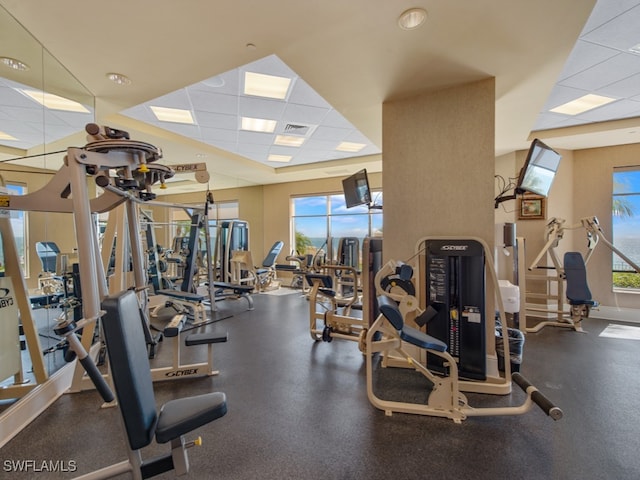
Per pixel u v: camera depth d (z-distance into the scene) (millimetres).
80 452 1762
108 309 1101
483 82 2619
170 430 1167
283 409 2186
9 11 1861
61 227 2822
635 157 4680
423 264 2818
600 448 1772
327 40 2146
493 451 1750
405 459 1690
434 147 2787
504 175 5250
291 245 8328
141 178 1843
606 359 3076
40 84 2621
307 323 4414
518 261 4023
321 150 5801
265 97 3541
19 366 2289
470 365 2512
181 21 1974
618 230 4824
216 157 5699
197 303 4336
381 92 2834
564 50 2225
